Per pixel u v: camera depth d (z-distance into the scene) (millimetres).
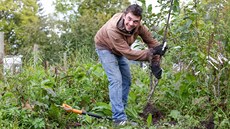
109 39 5512
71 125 5863
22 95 5859
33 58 8445
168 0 5965
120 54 5672
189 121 5633
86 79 6727
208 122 5707
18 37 27500
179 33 6160
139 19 5285
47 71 7332
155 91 6645
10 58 7957
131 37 5500
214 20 6367
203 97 5949
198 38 6266
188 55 6258
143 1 6141
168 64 6918
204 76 6238
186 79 6168
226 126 5461
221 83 6027
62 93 6297
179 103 6250
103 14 23562
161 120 5914
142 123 5863
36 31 21500
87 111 6273
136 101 6594
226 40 5977
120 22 5348
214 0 6488
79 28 16125
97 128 5496
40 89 5965
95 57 9586
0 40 8492
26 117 5621
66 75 6871
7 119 5590
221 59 5961
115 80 5586
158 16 6133
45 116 5754
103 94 6742
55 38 15758
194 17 6121
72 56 8391
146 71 7785
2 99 5945
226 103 5812
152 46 5797
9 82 6367
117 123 5570
